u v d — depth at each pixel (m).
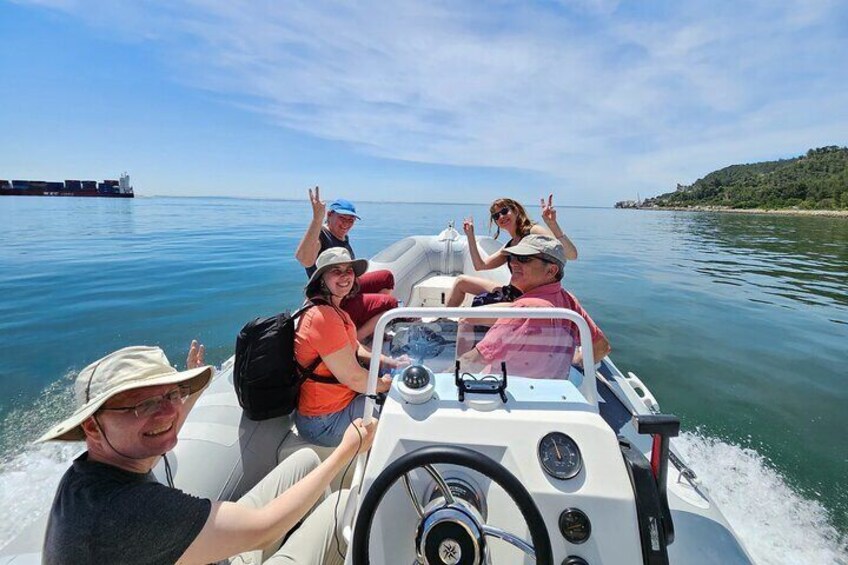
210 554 0.80
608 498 0.86
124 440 0.82
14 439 2.67
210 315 5.04
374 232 14.27
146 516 0.74
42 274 7.09
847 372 3.52
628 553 0.84
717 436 2.65
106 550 0.72
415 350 1.45
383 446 0.95
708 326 4.68
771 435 2.66
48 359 3.82
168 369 0.90
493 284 2.89
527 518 0.73
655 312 5.21
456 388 1.08
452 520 0.76
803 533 1.91
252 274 7.23
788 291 6.43
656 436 0.92
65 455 2.50
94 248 10.05
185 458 1.54
